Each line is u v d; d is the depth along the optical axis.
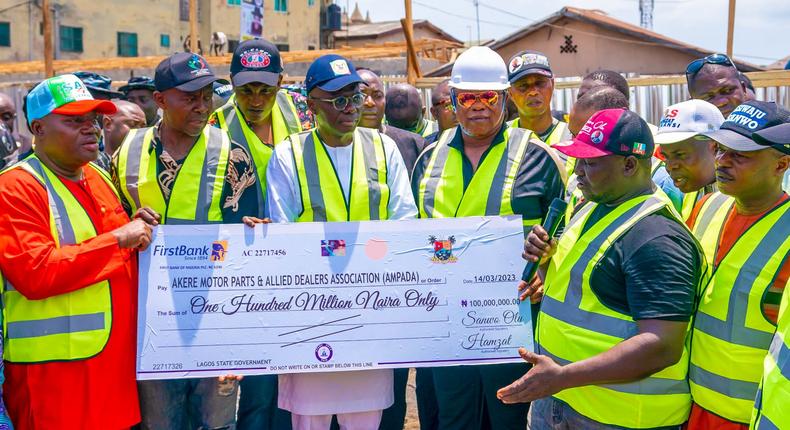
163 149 4.57
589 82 6.00
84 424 3.98
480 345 4.31
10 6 32.69
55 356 3.92
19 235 3.81
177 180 4.52
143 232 4.13
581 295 3.64
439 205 4.80
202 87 4.43
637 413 3.59
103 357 4.02
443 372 4.72
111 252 4.00
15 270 3.79
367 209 4.60
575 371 3.36
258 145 5.57
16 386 3.96
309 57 24.06
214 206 4.56
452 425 4.78
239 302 4.25
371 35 43.81
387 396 4.55
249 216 4.72
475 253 4.32
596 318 3.59
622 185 3.59
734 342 3.46
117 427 4.08
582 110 5.00
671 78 12.67
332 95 4.45
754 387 3.43
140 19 36.03
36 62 25.92
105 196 4.24
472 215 4.71
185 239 4.23
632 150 3.53
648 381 3.59
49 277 3.80
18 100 17.91
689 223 4.06
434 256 4.31
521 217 4.33
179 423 4.43
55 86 3.94
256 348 4.25
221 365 4.23
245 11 28.88
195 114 4.47
